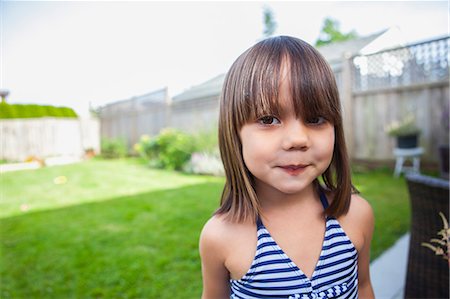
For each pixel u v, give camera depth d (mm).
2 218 3576
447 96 4609
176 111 8367
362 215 780
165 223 3104
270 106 584
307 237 702
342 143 716
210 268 746
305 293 662
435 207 1290
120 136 10320
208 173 5953
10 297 1916
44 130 9758
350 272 715
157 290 1901
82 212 3680
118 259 2334
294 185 598
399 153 4652
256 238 685
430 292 1380
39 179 6086
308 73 603
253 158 616
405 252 2172
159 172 6516
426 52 4844
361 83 5508
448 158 2773
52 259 2408
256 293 672
